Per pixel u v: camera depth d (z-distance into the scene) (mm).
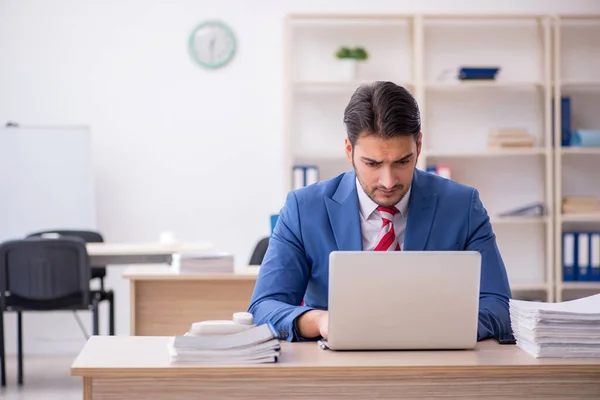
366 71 5984
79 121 5930
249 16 5992
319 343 2014
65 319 6020
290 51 5707
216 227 6020
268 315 2162
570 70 6035
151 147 5973
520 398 1840
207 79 5984
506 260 6070
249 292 4094
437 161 6043
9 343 5961
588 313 1913
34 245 4672
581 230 6043
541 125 5945
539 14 5750
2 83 5887
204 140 5996
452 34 6012
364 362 1839
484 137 6035
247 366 1790
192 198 5996
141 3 5934
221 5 5977
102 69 5934
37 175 5684
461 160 6055
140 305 4055
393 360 1862
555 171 5777
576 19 5820
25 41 5891
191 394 1790
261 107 6012
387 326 1951
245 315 2086
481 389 1833
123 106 5945
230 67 5992
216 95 5992
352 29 5988
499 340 2090
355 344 1951
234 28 5992
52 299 4762
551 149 5734
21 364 4945
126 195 5957
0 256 4664
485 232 2312
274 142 6023
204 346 1811
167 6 5949
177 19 5957
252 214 6031
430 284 1955
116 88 5938
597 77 6035
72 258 4723
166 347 1999
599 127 6047
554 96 5805
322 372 1795
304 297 2389
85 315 6070
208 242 5703
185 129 5980
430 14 5723
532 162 6051
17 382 4996
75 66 5914
